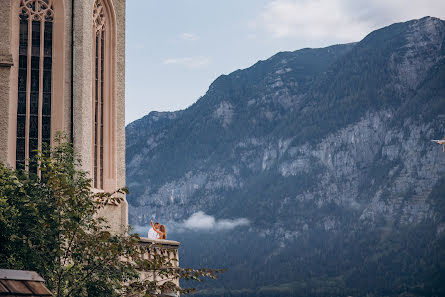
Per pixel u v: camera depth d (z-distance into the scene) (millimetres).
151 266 28516
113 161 52875
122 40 54656
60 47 49375
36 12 49406
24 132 48562
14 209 27984
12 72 48406
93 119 52188
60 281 27141
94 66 52625
